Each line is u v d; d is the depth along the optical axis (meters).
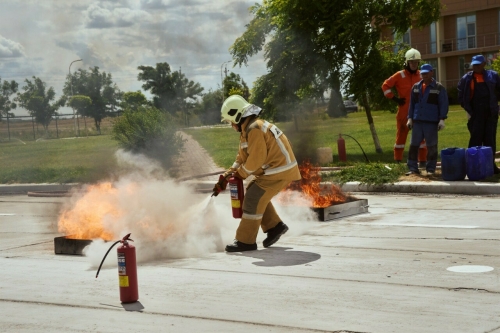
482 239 7.22
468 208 9.47
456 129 24.66
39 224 10.23
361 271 6.03
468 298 5.00
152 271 6.43
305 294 5.33
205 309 5.04
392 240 7.43
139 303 5.29
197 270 6.38
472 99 11.38
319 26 18.02
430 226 8.20
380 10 17.88
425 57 52.81
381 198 11.09
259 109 7.03
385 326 4.43
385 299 5.08
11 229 9.90
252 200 7.07
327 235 7.93
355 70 18.02
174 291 5.61
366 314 4.71
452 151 11.26
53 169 17.14
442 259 6.36
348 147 20.62
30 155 24.94
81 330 4.67
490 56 49.31
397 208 9.88
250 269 6.31
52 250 7.93
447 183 11.05
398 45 19.72
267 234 7.36
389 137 23.89
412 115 11.95
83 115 28.70
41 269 6.82
